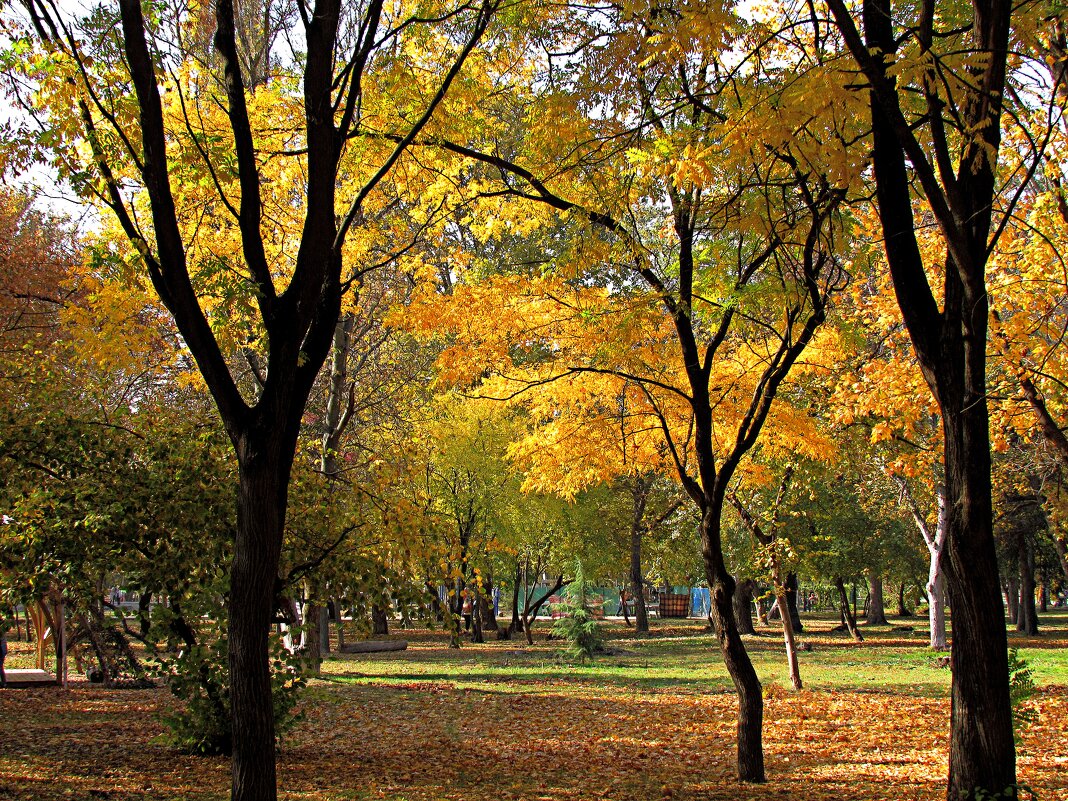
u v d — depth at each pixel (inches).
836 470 740.7
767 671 839.7
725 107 294.5
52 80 222.5
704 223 349.7
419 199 388.2
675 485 1359.5
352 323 846.5
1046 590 2630.4
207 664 370.3
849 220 300.5
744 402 408.8
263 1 491.2
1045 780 347.6
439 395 1071.0
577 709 586.2
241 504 228.7
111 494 354.9
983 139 223.1
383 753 429.7
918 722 517.7
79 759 373.7
